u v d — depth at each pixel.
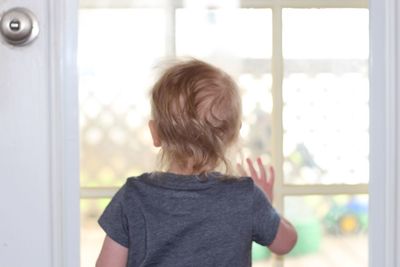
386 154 0.68
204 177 0.91
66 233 0.65
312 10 1.58
